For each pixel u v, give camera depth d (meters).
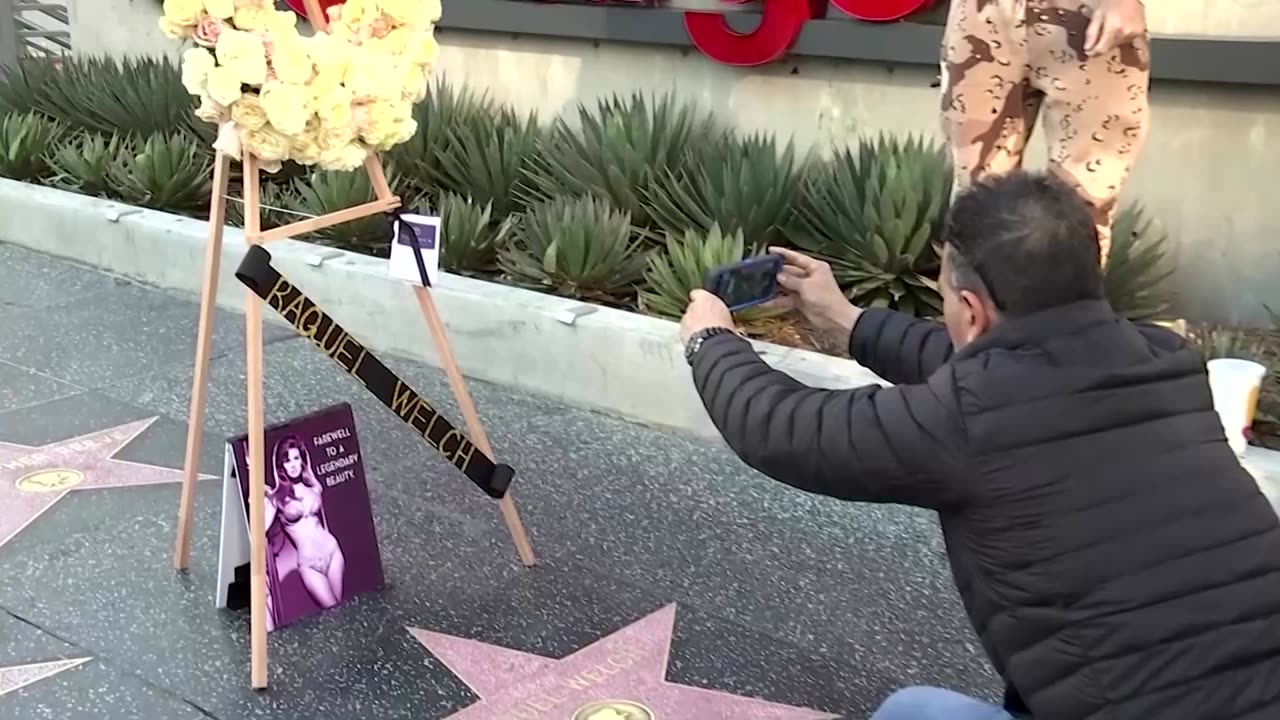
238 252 5.71
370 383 3.21
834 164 5.31
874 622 3.30
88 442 4.43
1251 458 3.53
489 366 5.00
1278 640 1.81
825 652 3.17
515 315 4.84
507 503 3.55
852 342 2.64
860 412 1.98
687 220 5.23
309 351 5.32
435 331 3.39
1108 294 4.41
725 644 3.20
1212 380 3.54
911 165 4.83
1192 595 1.81
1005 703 2.11
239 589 3.35
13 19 10.55
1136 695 1.80
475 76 6.80
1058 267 1.90
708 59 5.89
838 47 5.37
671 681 3.04
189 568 3.58
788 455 2.04
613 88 6.28
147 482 4.12
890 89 5.38
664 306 4.80
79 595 3.44
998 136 3.87
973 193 2.00
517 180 5.82
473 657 3.15
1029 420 1.86
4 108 7.85
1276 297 4.70
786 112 5.72
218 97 2.73
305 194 5.92
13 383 4.99
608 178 5.49
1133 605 1.81
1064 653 1.84
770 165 5.21
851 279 4.80
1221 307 4.84
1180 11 4.78
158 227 6.10
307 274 5.49
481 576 3.54
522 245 5.52
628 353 4.55
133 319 5.75
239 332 5.57
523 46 6.56
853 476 1.97
